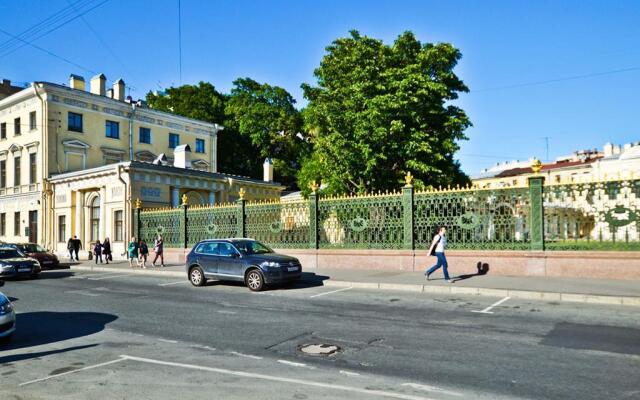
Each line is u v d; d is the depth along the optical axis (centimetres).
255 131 4900
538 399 528
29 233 3419
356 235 1934
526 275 1556
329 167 2619
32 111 3397
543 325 912
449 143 2439
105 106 3653
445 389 564
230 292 1466
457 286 1377
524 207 1592
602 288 1264
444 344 774
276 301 1262
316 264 1998
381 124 2336
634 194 1416
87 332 918
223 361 698
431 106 2434
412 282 1484
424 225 1778
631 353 708
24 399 552
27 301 1338
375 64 2455
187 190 3148
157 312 1123
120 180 2783
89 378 627
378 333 861
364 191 2533
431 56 2434
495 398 532
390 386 577
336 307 1151
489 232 1648
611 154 5509
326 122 2573
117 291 1536
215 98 5294
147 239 2731
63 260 2867
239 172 5616
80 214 3073
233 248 1568
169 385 592
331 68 2567
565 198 1522
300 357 715
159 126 4059
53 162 3306
